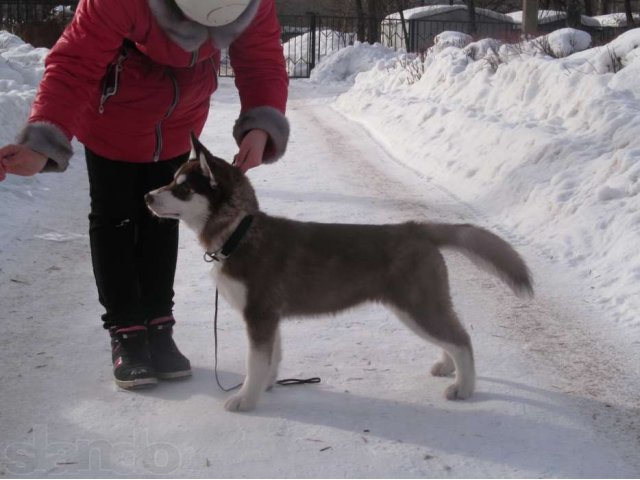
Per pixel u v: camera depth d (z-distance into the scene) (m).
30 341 2.44
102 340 2.46
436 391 2.15
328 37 14.63
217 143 6.00
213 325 2.59
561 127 4.42
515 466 1.78
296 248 2.07
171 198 2.02
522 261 2.15
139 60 2.01
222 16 1.94
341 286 2.11
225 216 2.02
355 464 1.79
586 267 3.02
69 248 3.38
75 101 1.92
